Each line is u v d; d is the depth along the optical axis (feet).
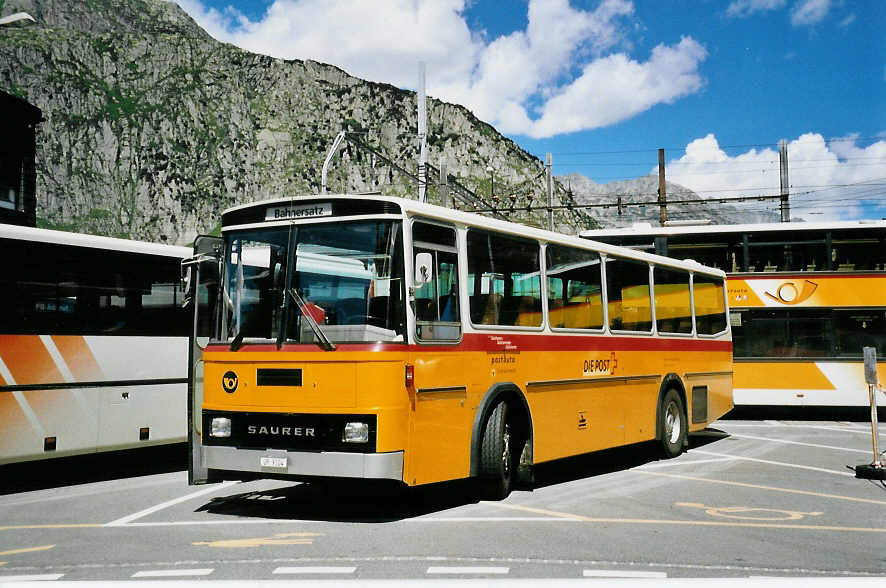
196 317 28.78
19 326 35.22
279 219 28.19
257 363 27.20
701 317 51.93
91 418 37.65
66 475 41.39
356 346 25.71
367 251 26.66
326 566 20.68
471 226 30.37
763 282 70.23
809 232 69.92
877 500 31.94
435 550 22.63
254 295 27.99
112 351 38.78
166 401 41.11
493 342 30.86
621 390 40.86
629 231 72.18
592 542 23.80
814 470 40.86
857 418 74.18
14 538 25.35
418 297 27.17
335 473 25.36
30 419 35.29
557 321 35.70
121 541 24.52
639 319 43.57
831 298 69.21
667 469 41.45
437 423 27.45
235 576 19.67
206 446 27.78
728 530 25.77
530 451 32.73
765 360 69.72
